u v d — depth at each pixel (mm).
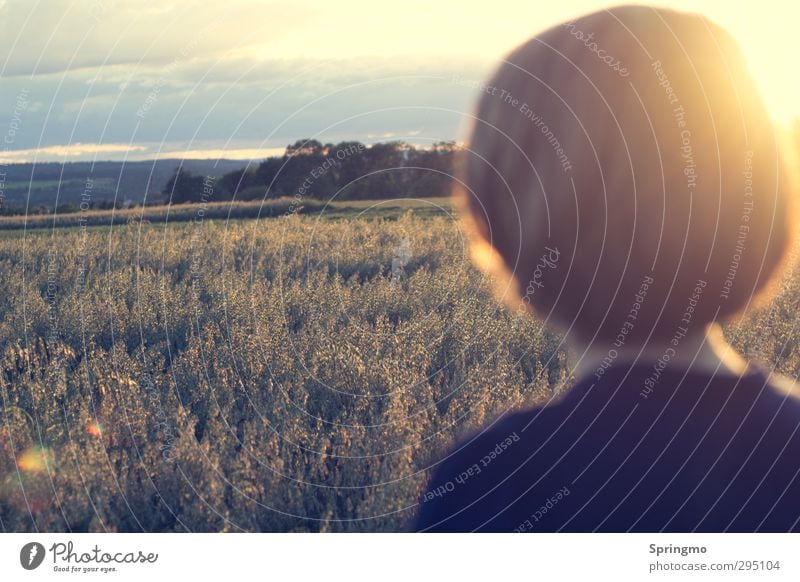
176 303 7699
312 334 6887
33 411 5438
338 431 5141
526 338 6074
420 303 8242
